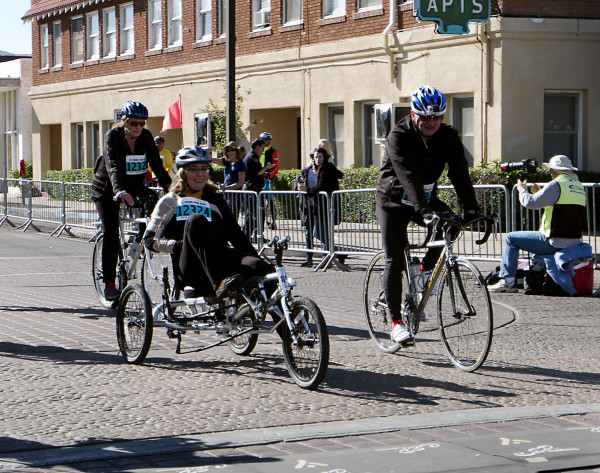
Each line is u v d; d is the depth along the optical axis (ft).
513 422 18.26
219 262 22.00
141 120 29.48
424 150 22.47
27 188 69.97
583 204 35.40
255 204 51.21
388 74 68.64
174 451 16.22
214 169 79.05
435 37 63.87
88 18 109.50
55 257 51.34
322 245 46.80
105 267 31.07
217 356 24.62
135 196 30.45
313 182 48.06
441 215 22.11
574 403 19.83
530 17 59.36
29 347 25.43
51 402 19.71
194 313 23.17
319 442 16.89
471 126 63.46
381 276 24.90
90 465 15.52
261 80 81.51
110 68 104.58
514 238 35.99
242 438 16.96
